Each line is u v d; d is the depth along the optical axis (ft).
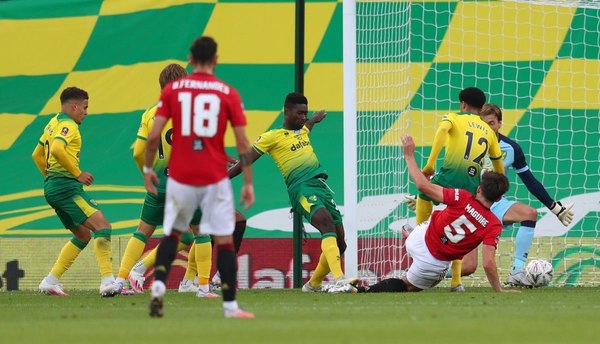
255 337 63.57
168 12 169.58
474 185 125.90
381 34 166.50
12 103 166.81
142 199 161.38
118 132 164.66
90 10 170.40
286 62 168.76
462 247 119.03
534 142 167.53
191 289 130.82
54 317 82.79
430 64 168.25
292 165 125.08
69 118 120.57
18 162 163.43
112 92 166.71
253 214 159.33
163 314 83.56
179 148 76.59
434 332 67.26
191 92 76.54
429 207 129.39
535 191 136.67
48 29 169.89
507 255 159.33
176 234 79.51
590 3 157.69
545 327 71.41
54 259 159.12
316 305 97.40
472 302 101.91
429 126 166.20
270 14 170.09
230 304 79.10
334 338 63.00
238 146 77.20
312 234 157.89
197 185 76.18
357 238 146.51
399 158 161.89
